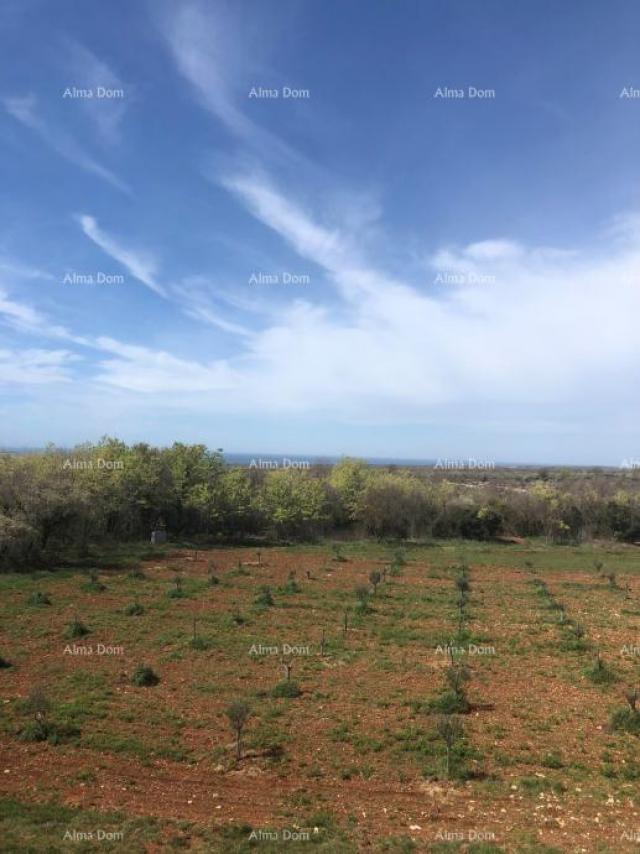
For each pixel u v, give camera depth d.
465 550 37.97
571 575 29.33
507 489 51.31
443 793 9.27
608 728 11.59
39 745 10.52
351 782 9.57
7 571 26.05
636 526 45.81
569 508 45.91
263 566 29.12
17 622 18.02
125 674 13.95
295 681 13.52
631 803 9.06
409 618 19.53
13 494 28.20
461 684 13.42
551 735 11.34
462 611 20.16
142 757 10.15
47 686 13.16
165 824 8.26
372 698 12.84
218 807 8.80
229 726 11.38
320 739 10.94
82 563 28.45
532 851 7.70
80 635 16.81
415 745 10.75
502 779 9.72
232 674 14.13
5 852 7.42
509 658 15.80
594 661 15.62
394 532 43.47
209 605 20.62
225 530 41.22
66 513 29.30
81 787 9.23
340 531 44.28
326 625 18.44
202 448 41.69
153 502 37.72
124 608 19.88
